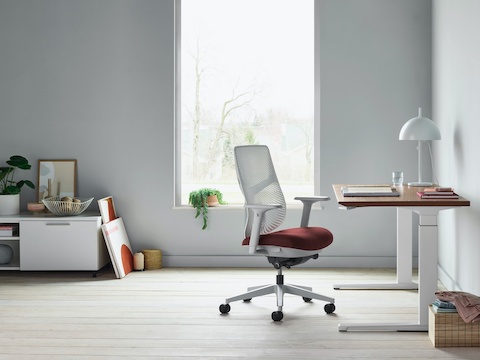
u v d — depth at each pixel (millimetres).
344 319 4387
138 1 6145
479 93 4242
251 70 6262
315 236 4492
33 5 6180
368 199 4098
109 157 6223
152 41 6160
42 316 4500
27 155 6262
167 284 5465
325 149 6102
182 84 6312
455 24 4969
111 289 5297
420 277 4070
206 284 5465
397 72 6062
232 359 3623
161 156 6195
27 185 6109
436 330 3799
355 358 3619
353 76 6082
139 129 6195
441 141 5551
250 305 4750
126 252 5996
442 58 5484
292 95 6234
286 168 6270
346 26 6070
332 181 6113
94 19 6168
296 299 4914
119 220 6121
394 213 6105
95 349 3801
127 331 4148
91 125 6215
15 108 6242
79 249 5727
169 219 6215
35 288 5348
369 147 6094
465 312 3744
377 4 6059
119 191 6230
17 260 6219
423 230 4043
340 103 6086
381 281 5539
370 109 6082
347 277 5707
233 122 6297
